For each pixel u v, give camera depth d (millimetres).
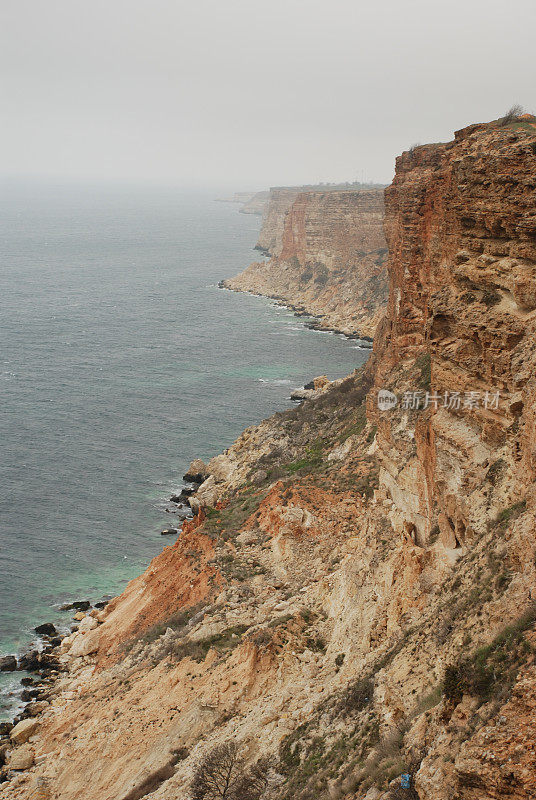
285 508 54344
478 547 23375
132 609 58000
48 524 81000
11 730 47969
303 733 28125
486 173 28812
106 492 89125
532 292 26031
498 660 16812
